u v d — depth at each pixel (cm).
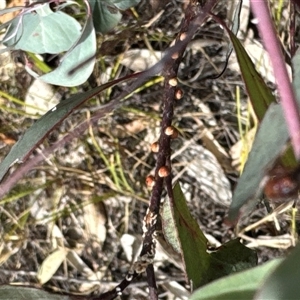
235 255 23
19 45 27
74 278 37
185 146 37
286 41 34
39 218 38
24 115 38
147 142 37
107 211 38
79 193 38
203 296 15
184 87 37
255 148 12
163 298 36
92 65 23
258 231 36
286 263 13
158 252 36
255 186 12
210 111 37
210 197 37
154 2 35
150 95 37
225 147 37
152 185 23
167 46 37
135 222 37
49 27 26
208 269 22
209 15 22
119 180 37
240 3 26
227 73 37
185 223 21
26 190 37
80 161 37
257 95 19
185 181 37
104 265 37
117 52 37
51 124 21
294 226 34
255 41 36
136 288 36
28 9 24
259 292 13
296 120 11
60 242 38
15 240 37
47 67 37
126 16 36
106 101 37
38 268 37
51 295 22
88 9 22
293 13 26
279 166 14
